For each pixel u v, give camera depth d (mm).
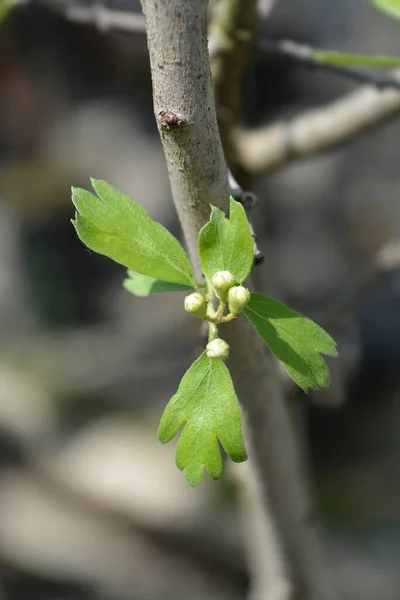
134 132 2344
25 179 2324
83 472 1513
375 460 1504
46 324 2162
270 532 571
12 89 2320
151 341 1968
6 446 1551
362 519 1375
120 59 2102
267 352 474
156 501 1437
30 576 1371
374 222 1931
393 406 1584
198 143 407
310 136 545
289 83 1956
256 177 558
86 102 2359
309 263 1898
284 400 512
